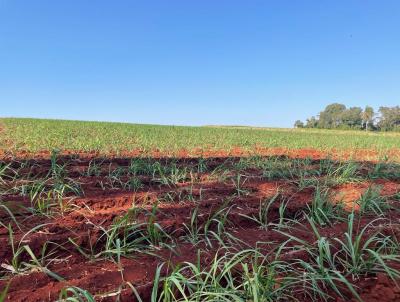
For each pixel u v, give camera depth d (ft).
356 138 77.87
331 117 332.80
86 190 17.70
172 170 20.90
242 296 8.50
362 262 10.31
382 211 15.78
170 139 50.19
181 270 9.96
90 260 10.84
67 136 47.42
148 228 11.97
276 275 9.63
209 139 53.72
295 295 9.04
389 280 9.76
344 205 15.94
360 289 9.42
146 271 10.16
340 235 12.73
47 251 11.16
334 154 38.63
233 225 13.88
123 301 8.78
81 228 12.60
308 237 12.62
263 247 11.75
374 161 32.63
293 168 25.14
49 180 18.26
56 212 14.29
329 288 9.45
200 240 12.28
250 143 50.08
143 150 34.58
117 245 10.56
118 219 12.80
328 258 10.21
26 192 16.60
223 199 16.55
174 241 12.25
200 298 8.64
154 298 8.23
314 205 14.92
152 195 16.75
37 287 9.32
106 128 74.18
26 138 40.47
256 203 16.16
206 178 21.36
